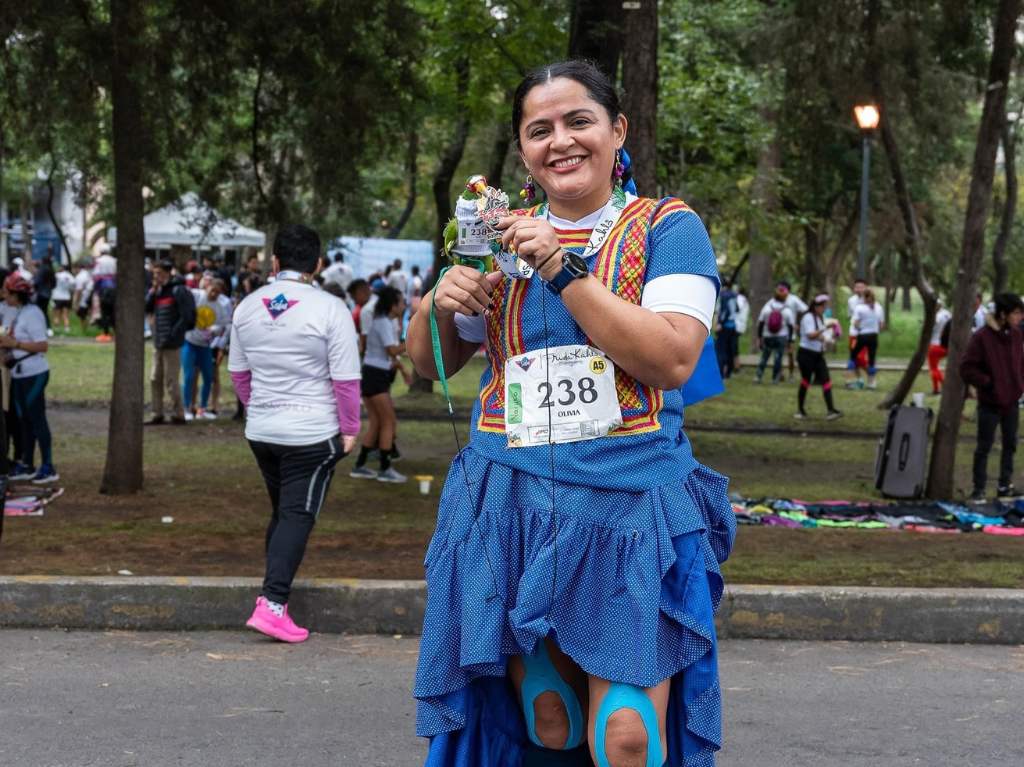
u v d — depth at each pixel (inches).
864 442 649.6
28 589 267.6
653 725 110.7
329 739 197.0
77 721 203.9
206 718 206.7
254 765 185.0
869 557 324.2
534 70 116.1
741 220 1074.7
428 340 121.3
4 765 182.9
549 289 112.4
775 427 703.7
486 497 115.2
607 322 106.8
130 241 410.3
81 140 459.2
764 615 267.0
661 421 115.5
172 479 452.4
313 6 402.0
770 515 392.5
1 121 424.5
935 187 1373.0
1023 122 894.4
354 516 389.4
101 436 577.3
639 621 110.1
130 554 309.6
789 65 649.0
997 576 295.4
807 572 295.3
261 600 255.9
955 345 457.7
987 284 1644.9
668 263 112.3
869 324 954.7
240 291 916.0
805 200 1273.4
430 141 757.3
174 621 267.9
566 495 112.1
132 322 411.5
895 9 544.4
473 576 113.4
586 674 119.0
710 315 112.9
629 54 384.2
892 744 198.8
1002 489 467.2
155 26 400.8
